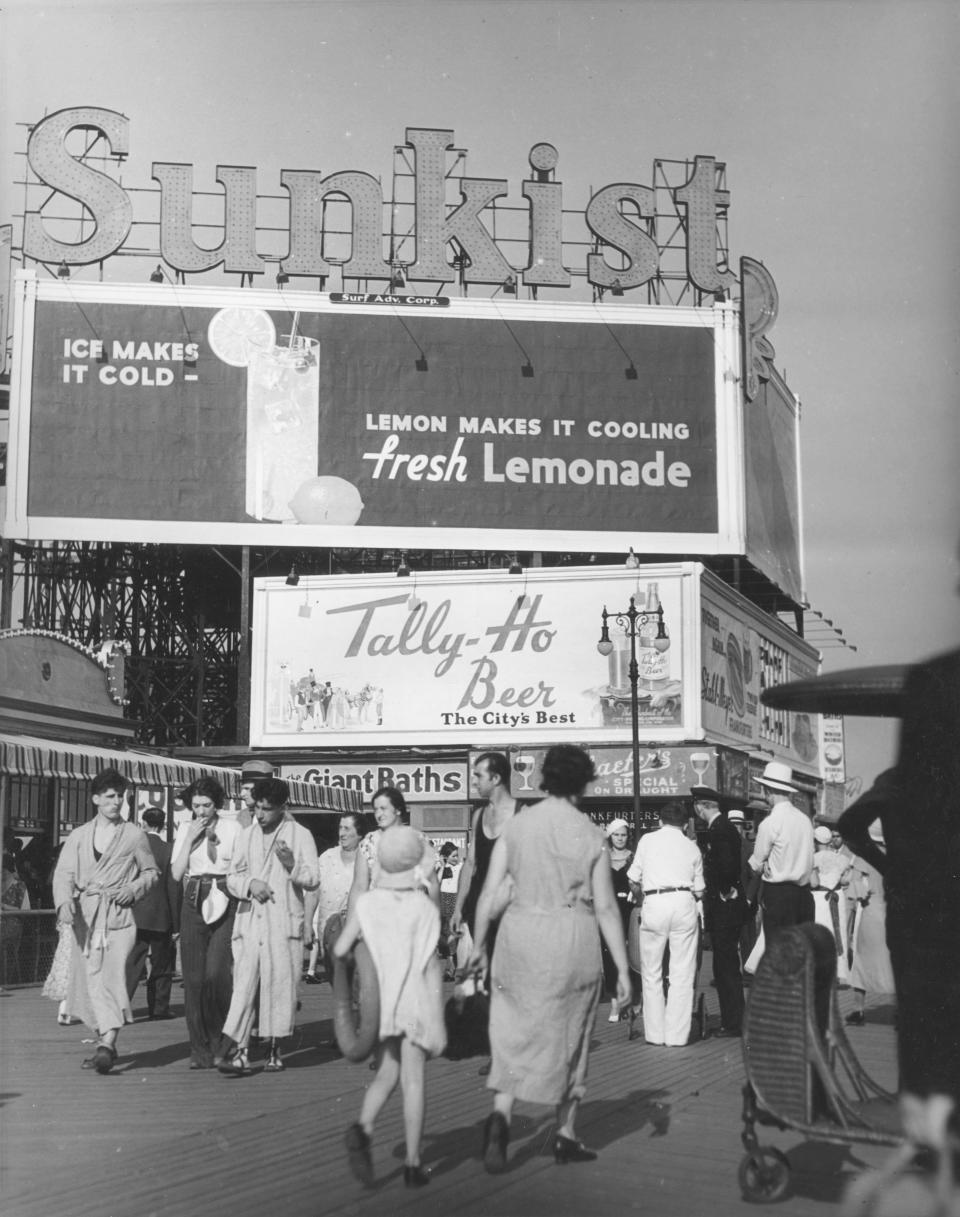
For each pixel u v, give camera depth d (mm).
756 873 11711
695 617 39969
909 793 5617
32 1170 6434
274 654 42688
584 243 46531
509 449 44250
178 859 10438
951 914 5621
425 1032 6137
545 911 6465
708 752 39062
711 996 16516
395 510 43594
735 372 44969
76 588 47875
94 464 42688
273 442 43312
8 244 42844
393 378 44000
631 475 44500
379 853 6438
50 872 19969
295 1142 7070
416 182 45156
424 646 41906
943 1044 5531
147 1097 8766
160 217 44219
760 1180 5715
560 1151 6473
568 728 40719
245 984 9938
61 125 43594
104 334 43094
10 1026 13086
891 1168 5641
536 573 41438
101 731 25234
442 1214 5484
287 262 44656
